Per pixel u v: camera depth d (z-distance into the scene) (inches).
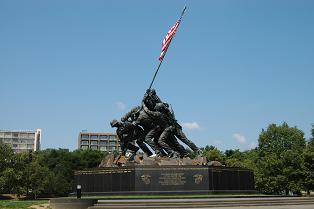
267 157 3902.6
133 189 1663.4
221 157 4594.0
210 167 1715.1
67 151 6102.4
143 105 1964.8
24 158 4099.4
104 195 1726.1
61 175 4763.8
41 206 1406.3
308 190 3587.6
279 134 4323.3
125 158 1923.0
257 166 3991.1
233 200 1418.6
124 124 1948.8
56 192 4660.4
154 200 1428.4
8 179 3833.7
